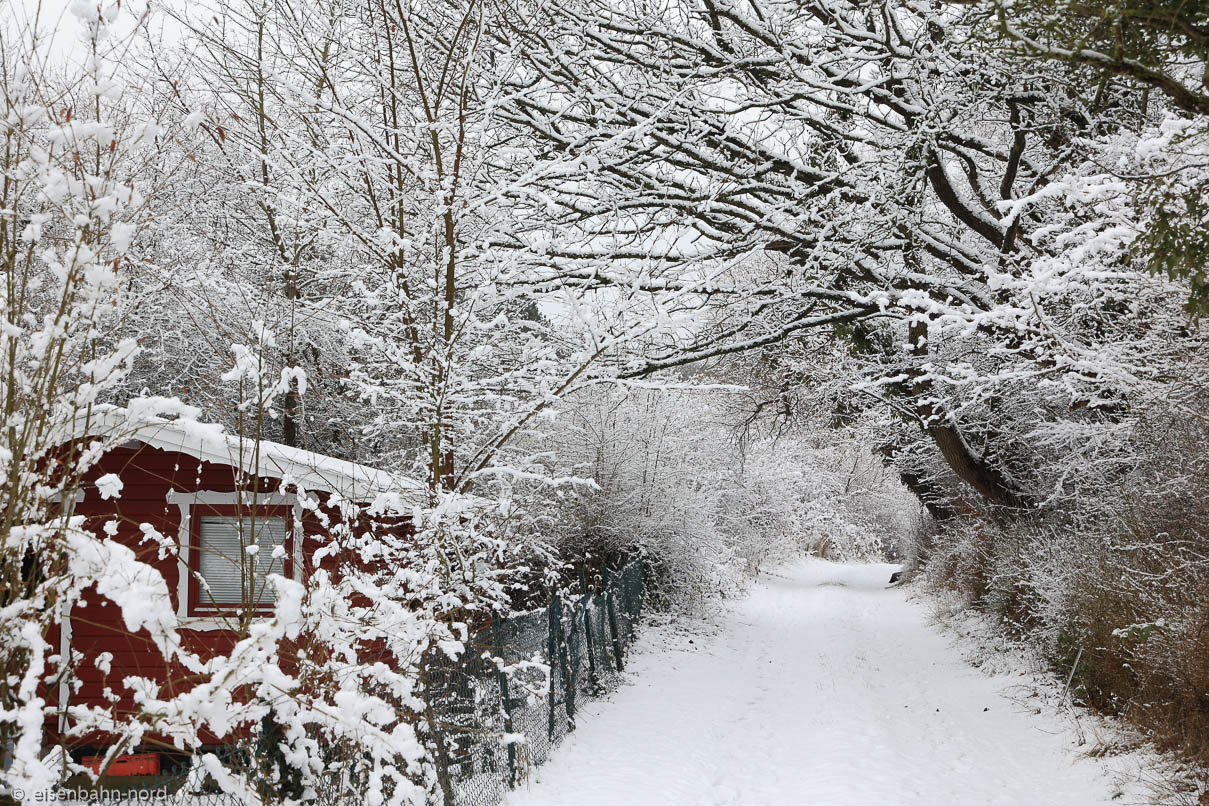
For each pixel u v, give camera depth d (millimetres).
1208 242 5086
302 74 9648
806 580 35812
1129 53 4562
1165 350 8094
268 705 4238
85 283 3734
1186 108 4301
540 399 7969
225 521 9398
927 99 11070
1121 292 8312
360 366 8195
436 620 6570
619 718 11203
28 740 3139
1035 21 4469
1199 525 8500
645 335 8227
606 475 17906
